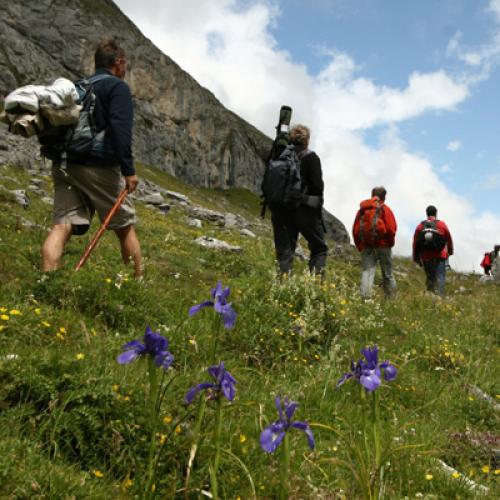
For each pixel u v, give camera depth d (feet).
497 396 20.12
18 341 13.51
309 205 28.45
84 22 266.16
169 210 87.76
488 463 14.11
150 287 22.24
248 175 392.68
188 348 16.37
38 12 250.98
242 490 9.93
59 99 18.45
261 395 14.76
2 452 8.80
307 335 20.25
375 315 28.12
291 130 29.50
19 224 31.63
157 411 8.55
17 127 18.04
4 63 226.38
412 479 12.02
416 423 15.56
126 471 9.84
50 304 17.83
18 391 10.84
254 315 20.52
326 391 15.99
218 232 78.54
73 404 10.76
